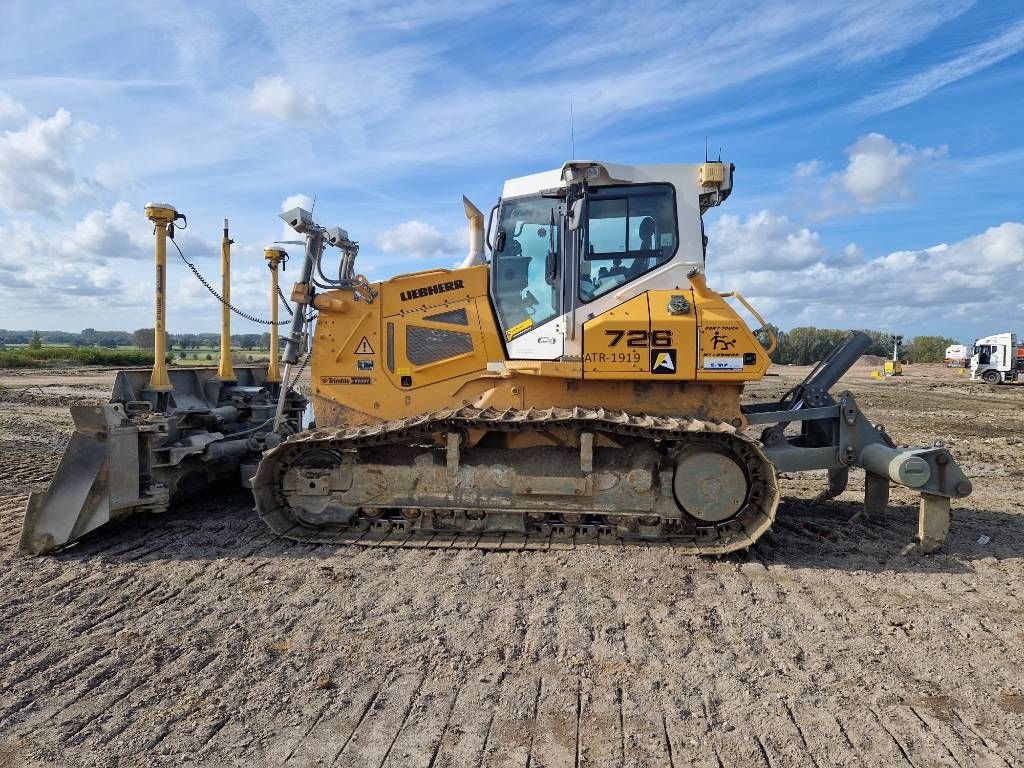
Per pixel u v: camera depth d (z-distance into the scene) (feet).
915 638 14.30
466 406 19.85
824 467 21.54
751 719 11.27
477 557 18.70
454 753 10.34
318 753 10.33
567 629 14.40
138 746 10.48
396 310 21.65
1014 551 20.34
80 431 19.26
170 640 13.89
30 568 18.01
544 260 20.58
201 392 26.20
